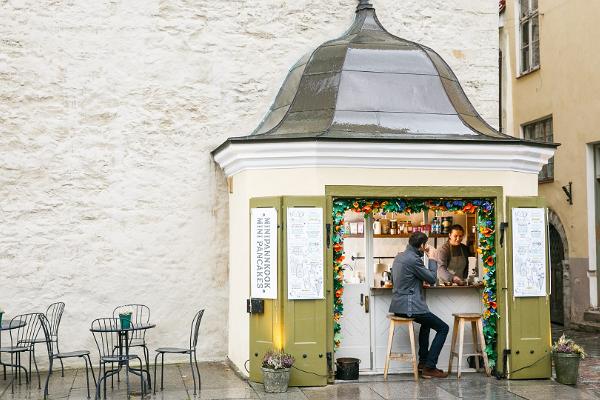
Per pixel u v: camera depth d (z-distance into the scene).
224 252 11.16
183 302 10.97
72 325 10.64
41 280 10.59
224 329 11.09
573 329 15.59
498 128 12.29
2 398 8.68
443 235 10.62
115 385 9.38
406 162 9.46
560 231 16.47
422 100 10.03
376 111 9.79
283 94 11.05
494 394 8.66
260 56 11.46
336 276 9.44
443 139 9.28
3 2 10.70
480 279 10.13
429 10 12.15
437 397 8.51
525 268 9.60
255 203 9.41
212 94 11.26
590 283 15.23
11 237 10.54
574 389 8.98
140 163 10.95
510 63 19.00
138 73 11.03
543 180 17.17
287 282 9.13
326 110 9.82
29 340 9.48
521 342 9.53
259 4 11.51
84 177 10.77
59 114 10.76
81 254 10.70
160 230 10.95
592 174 15.46
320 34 11.70
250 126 11.34
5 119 10.61
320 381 9.09
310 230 9.22
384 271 10.38
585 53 15.59
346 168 9.39
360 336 9.87
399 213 10.58
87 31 10.91
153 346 10.84
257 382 9.35
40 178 10.66
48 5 10.81
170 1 11.20
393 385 9.14
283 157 9.34
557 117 16.70
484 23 12.34
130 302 10.81
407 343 9.97
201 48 11.27
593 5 15.31
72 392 8.99
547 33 17.12
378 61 10.30
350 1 11.84
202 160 11.16
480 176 9.67
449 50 12.18
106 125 10.88
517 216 9.62
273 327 9.19
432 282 9.34
